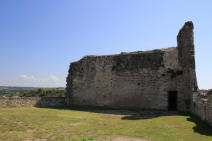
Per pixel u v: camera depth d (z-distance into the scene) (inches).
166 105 665.6
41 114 528.1
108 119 486.0
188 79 601.3
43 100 807.1
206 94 393.1
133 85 733.9
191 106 572.4
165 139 280.8
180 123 406.0
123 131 336.2
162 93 677.3
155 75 697.6
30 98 764.0
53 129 342.6
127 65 757.9
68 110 676.7
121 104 746.2
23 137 282.4
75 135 301.1
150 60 716.0
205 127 353.7
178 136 296.8
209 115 361.7
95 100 805.9
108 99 776.9
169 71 673.6
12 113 520.7
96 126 383.6
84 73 852.0
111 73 786.2
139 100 714.8
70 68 898.7
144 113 602.2
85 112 630.5
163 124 403.9
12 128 335.6
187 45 594.9
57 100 860.6
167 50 697.0
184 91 631.2
